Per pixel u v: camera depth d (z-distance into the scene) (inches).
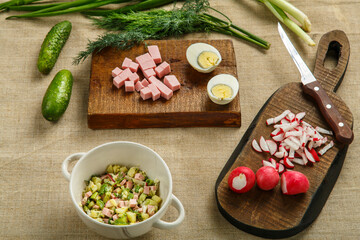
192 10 36.0
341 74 33.4
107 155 27.8
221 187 28.2
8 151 31.0
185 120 31.9
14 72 34.8
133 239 27.5
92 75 33.2
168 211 28.5
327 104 31.0
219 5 38.9
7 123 32.2
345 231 28.0
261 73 35.0
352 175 30.1
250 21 38.1
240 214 27.3
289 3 37.0
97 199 27.0
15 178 29.8
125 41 34.3
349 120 31.1
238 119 31.9
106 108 31.6
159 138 31.8
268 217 27.2
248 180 27.3
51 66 34.4
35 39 36.7
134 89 32.6
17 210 28.5
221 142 31.6
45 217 28.3
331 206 28.9
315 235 27.8
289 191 27.4
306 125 30.8
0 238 27.5
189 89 32.6
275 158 29.7
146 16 36.4
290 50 33.9
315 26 37.6
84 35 36.9
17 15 38.0
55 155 30.9
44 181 29.7
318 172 29.0
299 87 32.7
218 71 33.5
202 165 30.6
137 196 27.5
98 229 24.6
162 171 27.1
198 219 28.4
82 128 32.1
